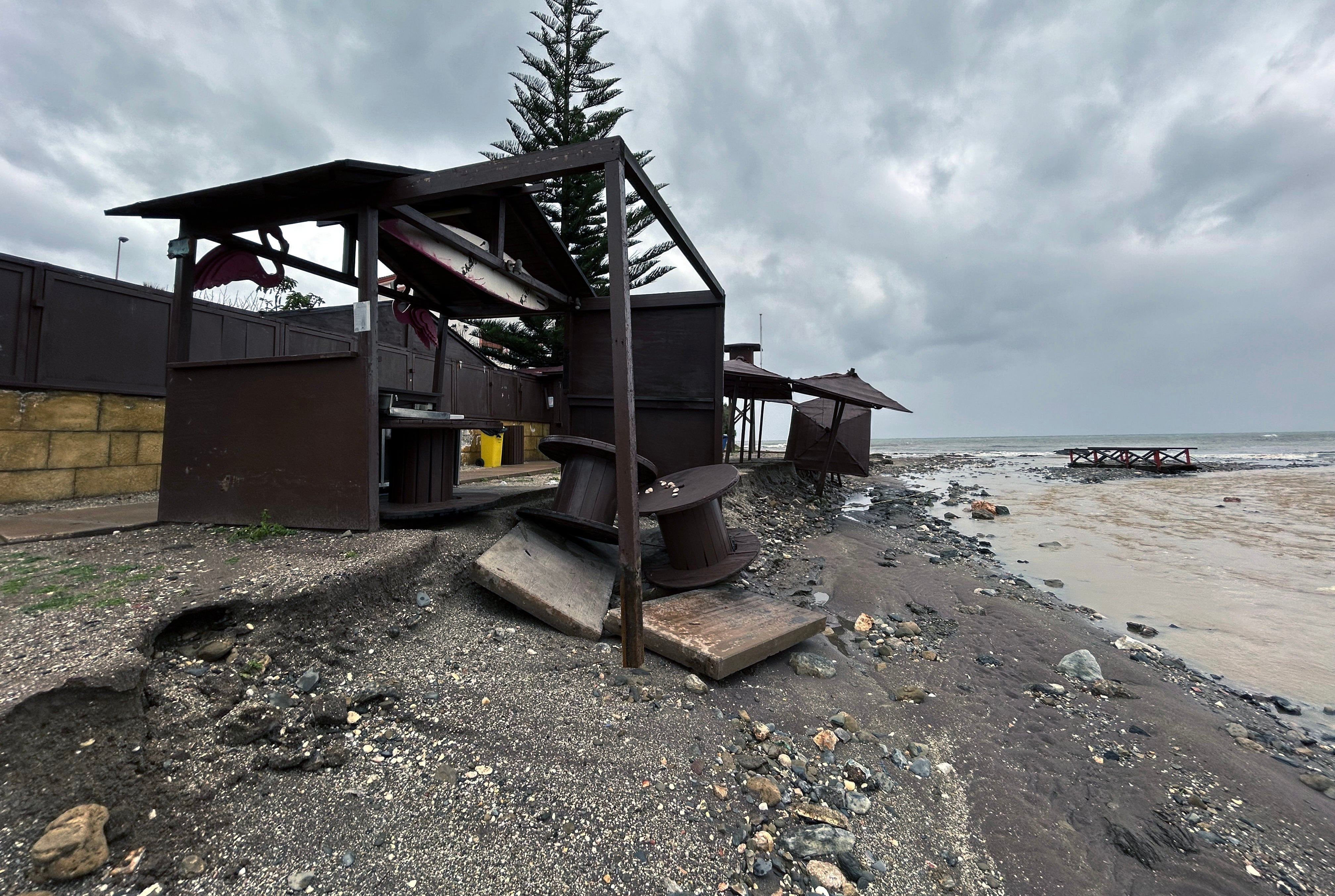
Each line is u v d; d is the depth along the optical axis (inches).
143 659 81.0
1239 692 147.0
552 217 652.7
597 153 129.6
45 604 96.4
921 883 77.4
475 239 209.5
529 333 685.9
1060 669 154.0
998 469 1035.3
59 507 213.9
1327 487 662.5
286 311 456.1
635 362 242.4
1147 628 188.7
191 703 84.0
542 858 72.6
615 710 107.6
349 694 97.7
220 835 69.3
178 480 164.7
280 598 105.7
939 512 464.4
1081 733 121.2
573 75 669.9
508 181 139.5
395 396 173.3
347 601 116.0
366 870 68.1
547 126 659.4
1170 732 122.8
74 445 237.8
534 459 628.1
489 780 84.8
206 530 153.3
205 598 101.1
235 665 94.5
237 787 76.3
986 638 175.0
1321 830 92.7
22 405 222.2
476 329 663.8
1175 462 1037.8
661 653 132.7
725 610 155.9
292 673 98.6
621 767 91.4
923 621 189.3
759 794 90.1
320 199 156.1
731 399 506.3
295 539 143.9
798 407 578.9
